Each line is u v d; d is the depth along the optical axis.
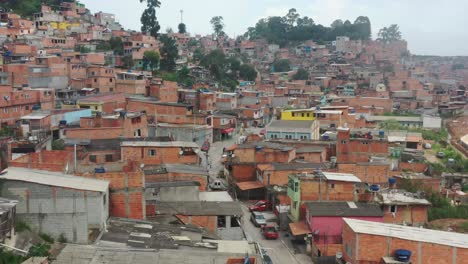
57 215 35.09
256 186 69.00
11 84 97.81
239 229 45.97
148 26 190.00
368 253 39.66
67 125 78.88
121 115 78.56
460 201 69.62
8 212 30.89
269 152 74.31
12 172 37.62
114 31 184.88
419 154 89.31
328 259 48.62
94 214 35.97
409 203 53.78
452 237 41.00
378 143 81.81
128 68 147.75
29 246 32.22
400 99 173.88
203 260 33.47
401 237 39.44
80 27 179.00
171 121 99.31
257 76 192.25
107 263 31.92
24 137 66.69
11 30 147.12
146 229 39.12
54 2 189.25
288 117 113.62
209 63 176.62
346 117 114.75
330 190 55.84
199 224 45.19
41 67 106.00
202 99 119.94
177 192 49.72
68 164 48.03
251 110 130.12
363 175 65.94
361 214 50.81
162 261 32.78
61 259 31.77
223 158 85.44
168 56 164.00
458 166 91.88
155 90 117.00
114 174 41.19
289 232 57.22
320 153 78.06
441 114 167.00
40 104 89.25
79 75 115.50
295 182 56.31
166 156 61.06
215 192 54.94
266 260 38.69
